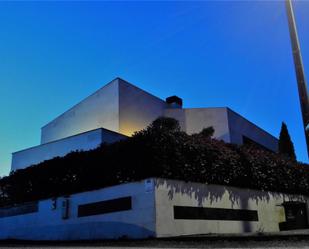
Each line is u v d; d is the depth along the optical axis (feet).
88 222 44.88
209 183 45.93
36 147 79.20
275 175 58.54
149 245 33.17
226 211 46.85
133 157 42.75
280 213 56.95
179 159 42.86
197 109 92.27
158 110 91.20
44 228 50.72
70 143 73.15
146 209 39.19
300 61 33.68
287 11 35.40
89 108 85.76
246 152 54.24
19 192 57.00
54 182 51.80
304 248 27.12
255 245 29.76
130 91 84.02
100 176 46.09
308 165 68.74
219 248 29.14
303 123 32.30
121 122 79.51
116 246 33.76
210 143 48.34
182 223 40.68
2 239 55.16
